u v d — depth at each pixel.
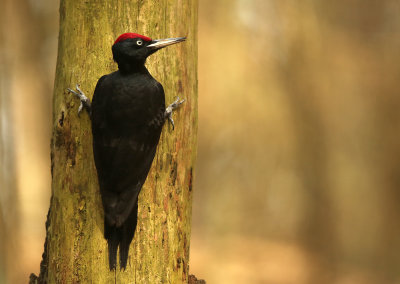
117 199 4.27
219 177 19.95
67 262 4.55
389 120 18.12
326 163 18.53
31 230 17.36
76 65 4.59
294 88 17.61
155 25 4.65
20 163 17.78
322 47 17.53
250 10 17.28
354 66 18.05
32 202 18.20
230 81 17.53
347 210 18.92
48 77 19.16
